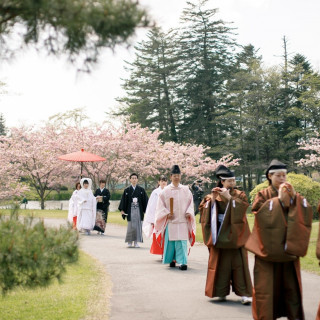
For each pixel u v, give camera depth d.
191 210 9.08
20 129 33.94
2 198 31.86
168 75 51.97
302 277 8.20
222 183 6.58
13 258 3.68
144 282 7.77
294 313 5.15
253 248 5.11
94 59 3.67
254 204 5.27
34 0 3.21
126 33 3.43
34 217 4.20
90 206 15.27
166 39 50.50
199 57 50.66
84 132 33.59
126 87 54.38
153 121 52.19
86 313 5.83
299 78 50.88
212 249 6.52
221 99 50.25
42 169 33.88
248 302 6.29
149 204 11.05
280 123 50.41
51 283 4.00
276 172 5.22
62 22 3.43
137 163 34.41
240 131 48.91
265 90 45.28
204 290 7.18
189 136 49.31
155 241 10.26
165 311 5.98
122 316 5.77
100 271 8.65
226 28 49.94
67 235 4.08
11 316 5.69
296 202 4.93
